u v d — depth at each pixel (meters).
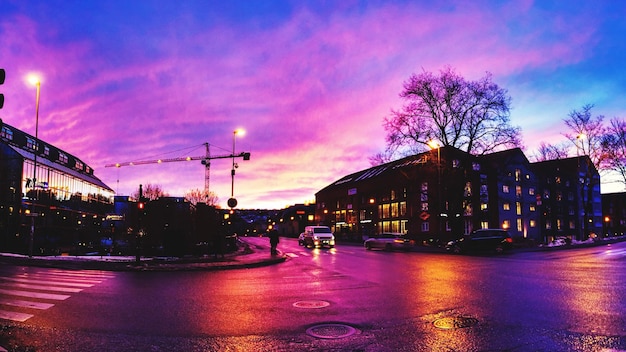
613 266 16.58
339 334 6.79
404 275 14.96
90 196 54.94
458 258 23.80
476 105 40.41
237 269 18.97
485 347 5.91
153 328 7.28
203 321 7.80
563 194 78.44
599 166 52.06
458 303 9.14
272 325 7.46
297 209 108.44
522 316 7.73
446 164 41.66
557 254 26.06
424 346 6.04
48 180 43.09
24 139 45.75
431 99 41.41
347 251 33.50
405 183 61.97
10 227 37.16
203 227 29.44
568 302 8.91
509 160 64.38
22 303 9.59
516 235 63.25
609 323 7.06
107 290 11.73
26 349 6.04
